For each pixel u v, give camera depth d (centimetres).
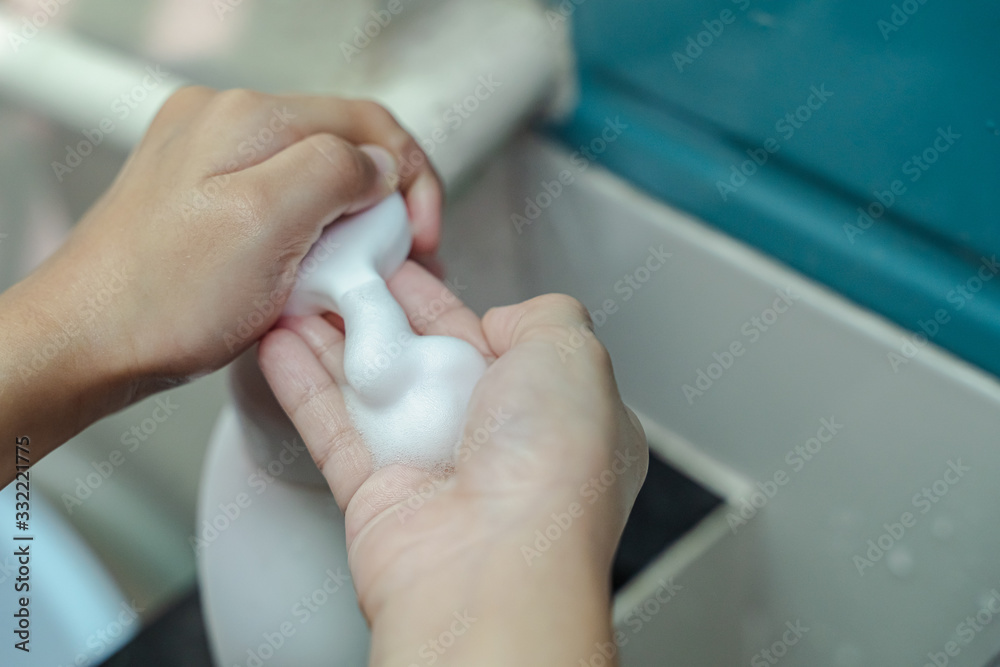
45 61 82
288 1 77
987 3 52
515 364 47
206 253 55
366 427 55
